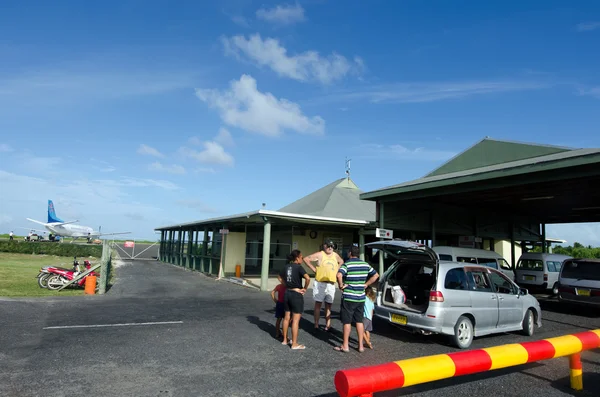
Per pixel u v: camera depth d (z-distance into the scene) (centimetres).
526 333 791
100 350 589
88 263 1391
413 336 754
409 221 1619
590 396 466
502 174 1044
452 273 696
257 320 863
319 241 2108
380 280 771
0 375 471
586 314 1111
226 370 518
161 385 458
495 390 478
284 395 440
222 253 1881
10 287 1248
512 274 1509
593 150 1051
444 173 1581
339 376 284
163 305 1034
